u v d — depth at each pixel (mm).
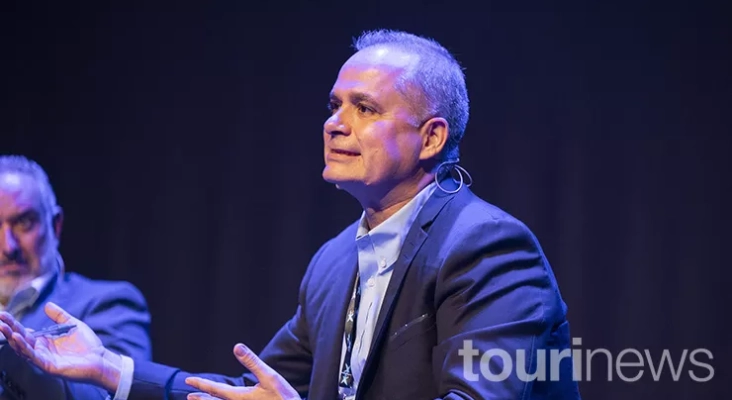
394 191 3426
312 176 7078
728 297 6074
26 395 4051
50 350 3473
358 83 3387
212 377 3771
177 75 7375
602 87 6402
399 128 3359
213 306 7172
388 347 3213
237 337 7113
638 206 6270
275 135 7164
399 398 3156
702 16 6234
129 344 4305
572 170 6402
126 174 7402
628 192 6297
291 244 7066
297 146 7121
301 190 7082
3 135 7539
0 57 7578
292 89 7145
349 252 3666
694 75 6223
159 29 7418
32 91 7551
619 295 6250
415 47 3525
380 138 3332
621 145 6336
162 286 7281
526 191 6473
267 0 7234
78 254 7414
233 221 7184
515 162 6512
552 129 6469
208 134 7289
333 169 3385
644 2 6348
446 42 6680
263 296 7090
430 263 3225
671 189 6227
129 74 7449
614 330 6242
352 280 3508
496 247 3170
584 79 6438
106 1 7500
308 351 3834
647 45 6328
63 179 7484
